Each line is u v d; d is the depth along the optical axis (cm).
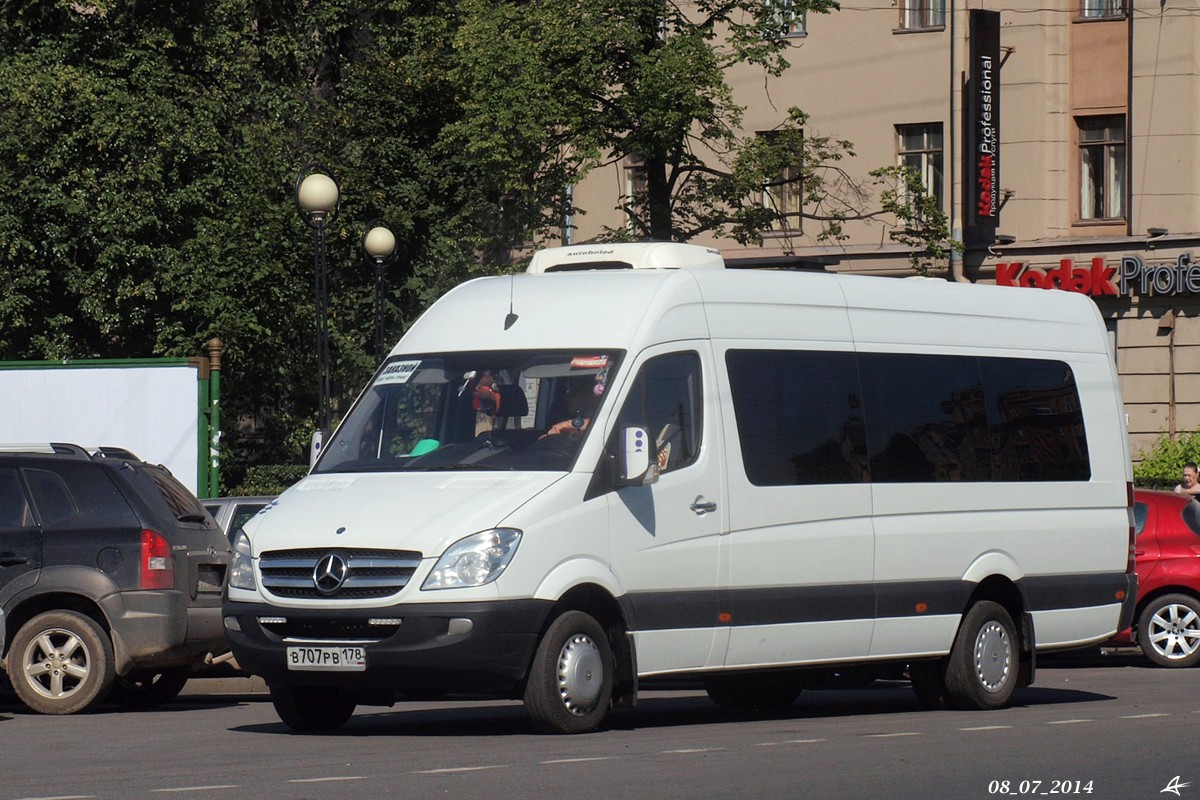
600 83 5156
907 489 2195
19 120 5791
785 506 2055
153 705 2530
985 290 2384
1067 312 2491
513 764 1586
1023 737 1858
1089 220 5988
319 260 4106
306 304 6228
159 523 2358
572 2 5153
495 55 5181
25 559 2320
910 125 6259
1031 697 2511
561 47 5122
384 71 6412
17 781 1513
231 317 5897
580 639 1847
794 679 2288
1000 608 2297
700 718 2202
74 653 2322
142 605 2322
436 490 1853
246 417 6769
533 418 1922
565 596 1853
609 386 1914
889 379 2212
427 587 1772
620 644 1900
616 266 2200
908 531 2184
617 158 5406
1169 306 5812
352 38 6738
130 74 5988
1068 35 6016
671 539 1934
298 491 1925
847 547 2114
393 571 1789
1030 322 2428
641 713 2298
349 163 6338
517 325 2003
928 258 6141
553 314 2000
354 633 1795
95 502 2348
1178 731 1919
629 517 1894
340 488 1903
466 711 2306
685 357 1994
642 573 1903
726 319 2052
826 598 2088
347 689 1852
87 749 1792
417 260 6506
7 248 5766
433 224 6438
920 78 6216
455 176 6475
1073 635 2402
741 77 6538
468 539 1783
